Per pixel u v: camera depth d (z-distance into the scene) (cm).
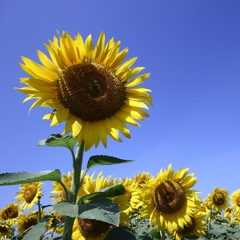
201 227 88
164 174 84
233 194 150
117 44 50
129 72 50
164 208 81
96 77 48
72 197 38
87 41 48
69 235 37
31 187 106
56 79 45
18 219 114
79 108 45
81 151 41
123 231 39
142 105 48
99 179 56
